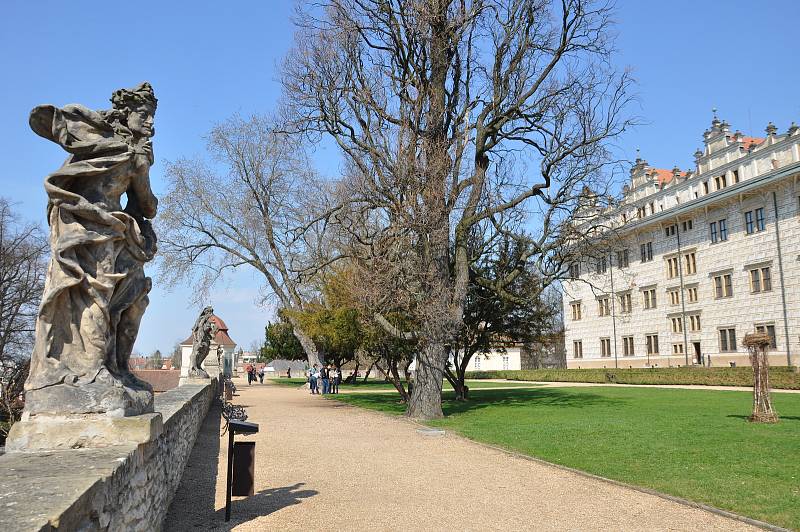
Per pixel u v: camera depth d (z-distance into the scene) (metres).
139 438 5.24
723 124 52.62
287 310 36.97
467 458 12.68
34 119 5.39
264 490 9.64
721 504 8.21
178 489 9.58
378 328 24.48
